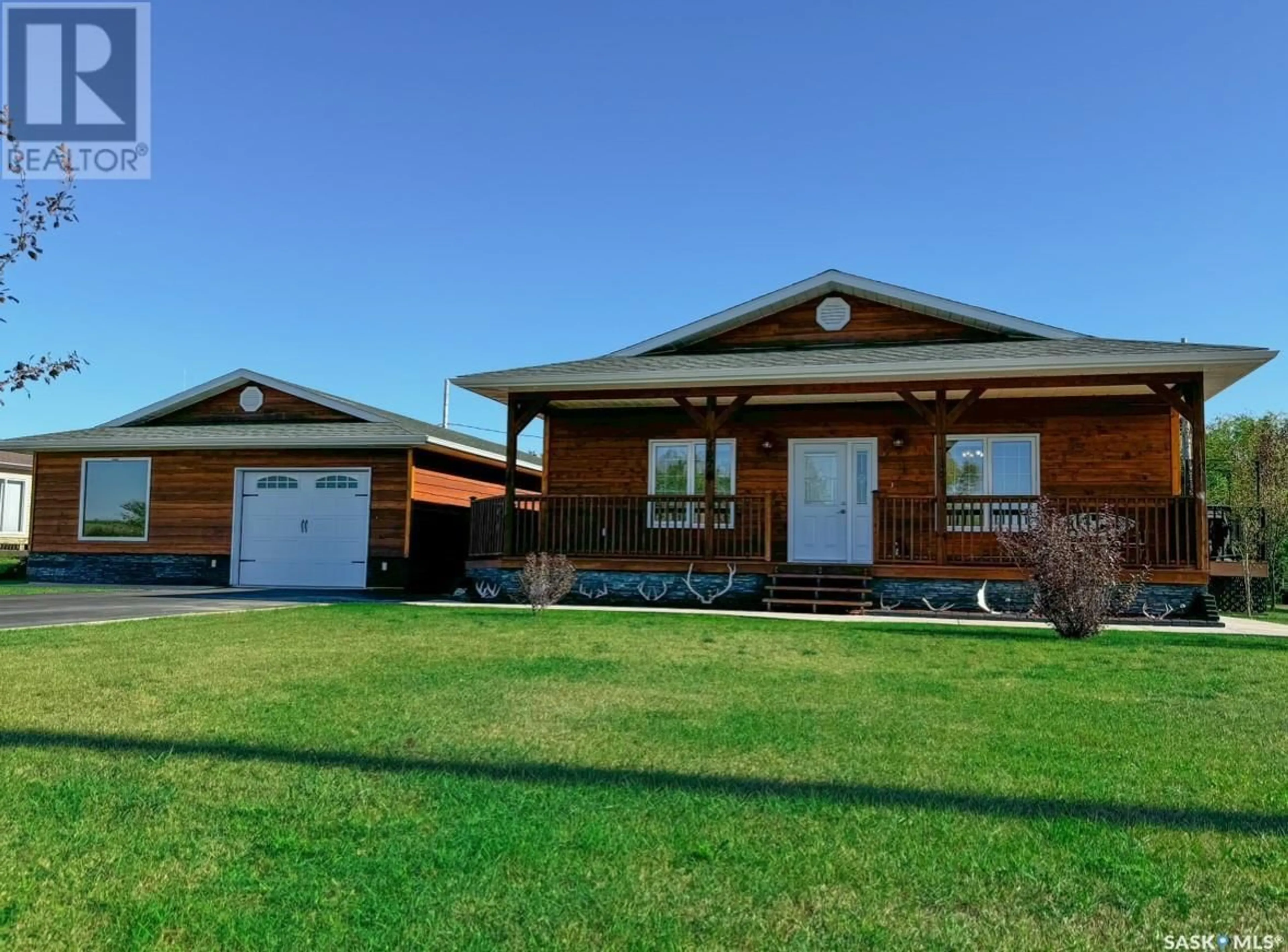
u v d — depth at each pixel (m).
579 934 2.29
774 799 3.35
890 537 14.02
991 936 2.30
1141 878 2.64
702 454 14.99
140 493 18.19
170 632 8.48
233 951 2.21
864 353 13.47
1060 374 11.73
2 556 22.47
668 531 14.17
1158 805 3.32
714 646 7.86
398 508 16.86
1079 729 4.58
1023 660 7.15
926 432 14.17
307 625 9.23
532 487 22.53
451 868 2.70
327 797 3.34
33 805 3.23
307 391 18.77
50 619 9.83
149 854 2.79
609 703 5.18
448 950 2.21
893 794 3.42
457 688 5.60
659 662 6.85
